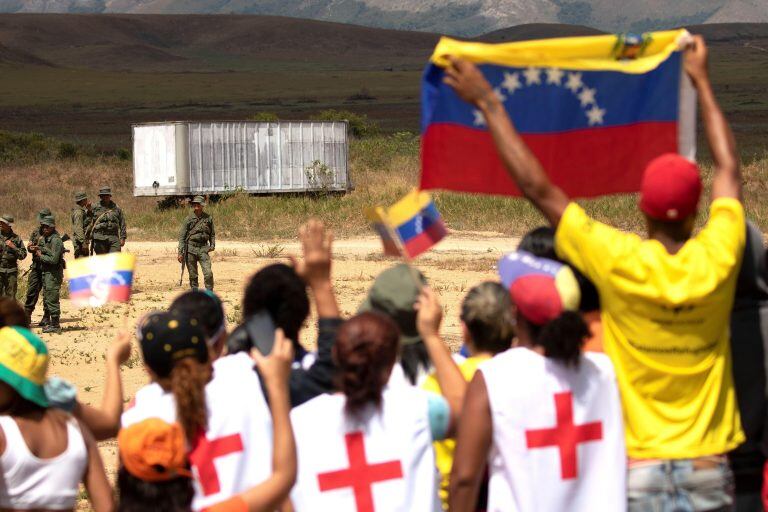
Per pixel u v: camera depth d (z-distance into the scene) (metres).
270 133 118.44
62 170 154.75
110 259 18.08
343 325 14.08
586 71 15.84
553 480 13.57
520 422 13.58
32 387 14.67
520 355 13.87
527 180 14.09
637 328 13.87
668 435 13.96
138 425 12.62
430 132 15.47
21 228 107.19
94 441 15.77
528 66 15.70
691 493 13.90
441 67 15.52
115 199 128.00
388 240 16.75
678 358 13.86
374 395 13.79
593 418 13.70
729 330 14.98
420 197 16.62
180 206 115.44
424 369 16.75
